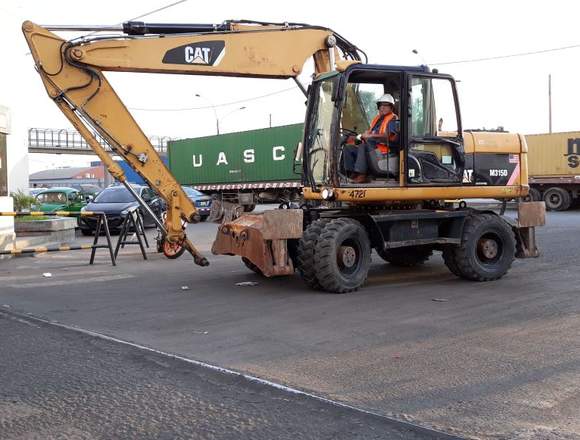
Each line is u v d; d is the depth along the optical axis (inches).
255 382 199.3
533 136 1240.8
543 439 154.6
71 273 439.8
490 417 169.3
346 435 159.0
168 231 394.0
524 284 377.1
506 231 397.4
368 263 359.9
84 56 359.6
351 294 347.6
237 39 384.5
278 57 393.1
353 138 371.9
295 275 415.2
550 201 1234.0
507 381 198.2
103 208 787.4
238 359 225.3
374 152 365.4
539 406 176.9
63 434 161.6
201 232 791.1
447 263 398.9
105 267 469.7
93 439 158.7
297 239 370.3
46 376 207.3
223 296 346.3
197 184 1450.5
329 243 342.3
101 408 179.2
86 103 367.2
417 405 178.7
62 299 342.3
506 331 261.3
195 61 376.2
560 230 727.7
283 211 349.4
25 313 304.3
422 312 299.6
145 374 208.8
